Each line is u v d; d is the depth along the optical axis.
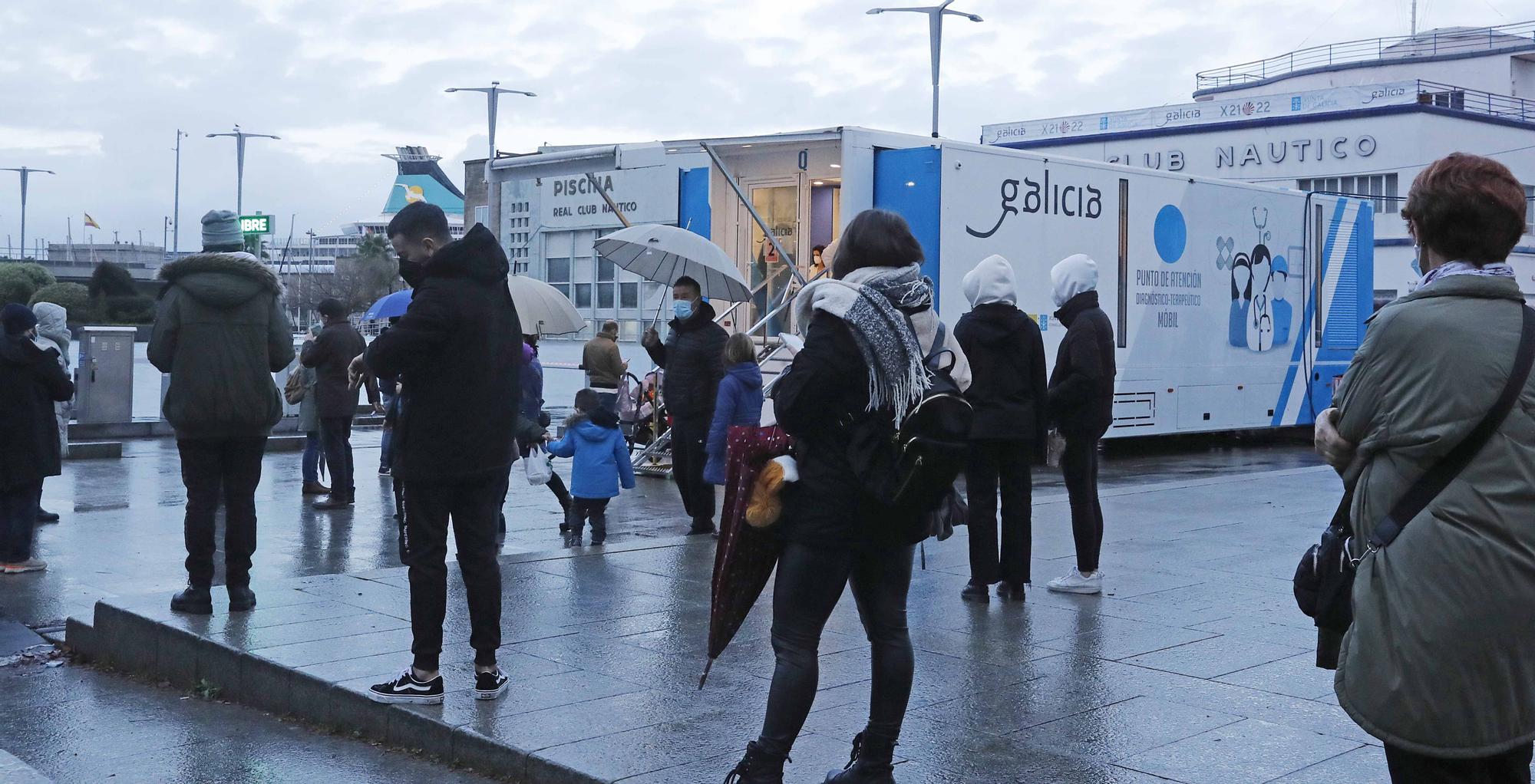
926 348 4.10
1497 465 2.86
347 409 11.85
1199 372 17.69
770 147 14.39
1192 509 10.95
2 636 7.15
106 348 17.62
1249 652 6.04
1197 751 4.62
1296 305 19.36
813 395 3.92
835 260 4.26
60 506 11.77
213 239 6.95
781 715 4.02
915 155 14.12
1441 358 2.88
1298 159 49.69
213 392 6.46
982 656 5.95
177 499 12.27
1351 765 4.48
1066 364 7.14
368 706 5.16
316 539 10.20
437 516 5.11
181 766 4.95
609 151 15.21
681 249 11.61
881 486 3.89
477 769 4.73
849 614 6.80
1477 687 2.88
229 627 6.22
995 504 7.11
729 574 4.08
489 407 5.08
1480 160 3.04
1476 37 61.69
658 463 14.84
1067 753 4.60
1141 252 16.70
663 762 4.46
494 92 40.22
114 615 6.55
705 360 9.58
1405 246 47.31
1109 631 6.46
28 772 4.68
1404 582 2.91
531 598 7.10
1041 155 15.27
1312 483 13.07
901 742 4.71
